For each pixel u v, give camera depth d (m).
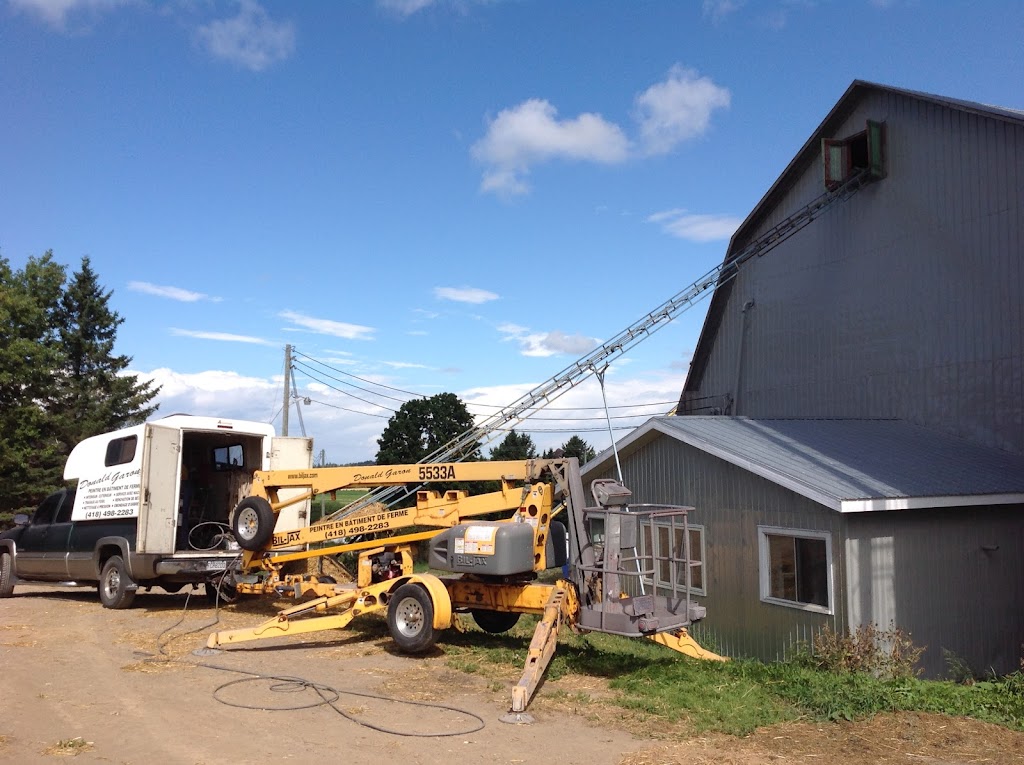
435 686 8.47
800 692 8.05
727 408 23.58
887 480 12.01
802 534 11.83
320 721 7.13
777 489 12.37
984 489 12.09
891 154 18.28
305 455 15.05
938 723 7.32
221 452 15.09
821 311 20.09
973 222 16.23
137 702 7.68
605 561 9.04
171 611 13.61
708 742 6.70
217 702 7.73
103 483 14.09
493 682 8.63
